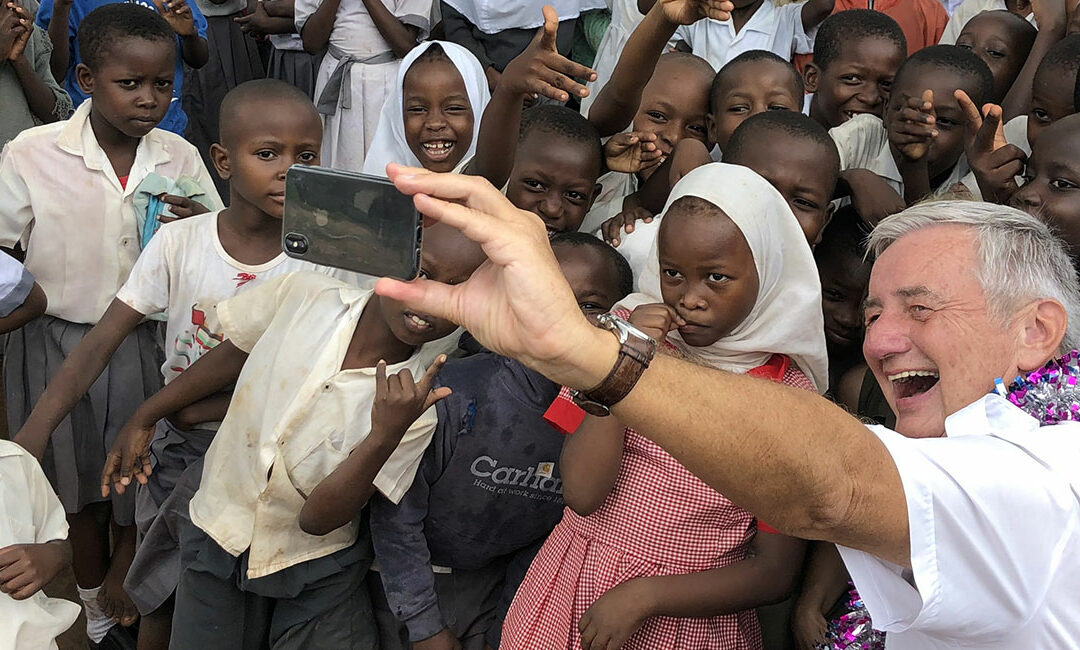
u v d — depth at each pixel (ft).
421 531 7.71
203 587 8.04
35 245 10.56
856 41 11.44
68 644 11.16
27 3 14.40
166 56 10.50
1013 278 4.83
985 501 4.10
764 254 7.05
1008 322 4.86
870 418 7.67
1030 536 4.19
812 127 8.92
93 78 10.36
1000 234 4.91
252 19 16.24
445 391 6.77
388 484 7.25
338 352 7.51
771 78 10.47
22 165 10.40
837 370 9.34
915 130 9.86
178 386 8.66
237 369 8.59
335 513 7.06
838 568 7.40
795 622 7.39
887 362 5.10
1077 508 4.29
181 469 9.35
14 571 7.14
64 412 9.07
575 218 9.48
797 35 13.96
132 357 10.57
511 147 8.87
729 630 7.20
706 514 6.84
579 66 8.30
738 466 3.89
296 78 16.65
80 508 10.49
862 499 3.98
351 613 8.01
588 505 6.77
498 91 8.63
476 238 3.68
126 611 10.70
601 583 6.93
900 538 4.07
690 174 7.35
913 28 14.53
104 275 10.74
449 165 10.92
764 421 3.90
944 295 4.88
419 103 10.69
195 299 9.43
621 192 10.66
